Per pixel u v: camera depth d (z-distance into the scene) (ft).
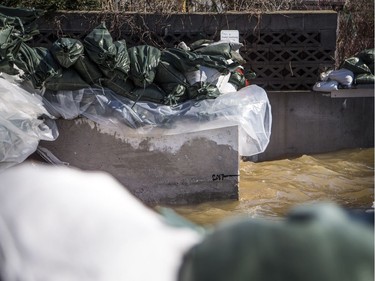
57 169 5.95
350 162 32.45
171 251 5.25
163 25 32.48
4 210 5.37
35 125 24.08
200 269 4.94
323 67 34.24
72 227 5.30
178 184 25.80
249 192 26.96
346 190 27.73
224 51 27.73
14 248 5.22
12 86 23.61
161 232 5.48
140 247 5.24
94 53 24.73
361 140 34.88
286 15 33.53
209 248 5.00
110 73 24.97
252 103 26.04
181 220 6.26
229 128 25.54
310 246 4.82
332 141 34.60
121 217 5.43
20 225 5.29
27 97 23.90
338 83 33.78
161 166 25.71
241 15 33.14
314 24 33.76
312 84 34.42
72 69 24.94
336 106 34.42
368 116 34.81
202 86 25.64
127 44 32.40
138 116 25.12
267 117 26.37
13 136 23.39
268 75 34.22
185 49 28.17
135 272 5.12
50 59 24.62
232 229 5.05
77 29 31.81
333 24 33.78
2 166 23.32
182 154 25.66
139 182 25.76
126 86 25.35
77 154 25.46
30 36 25.58
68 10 31.94
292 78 34.27
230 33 31.35
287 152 34.35
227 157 25.72
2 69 23.80
